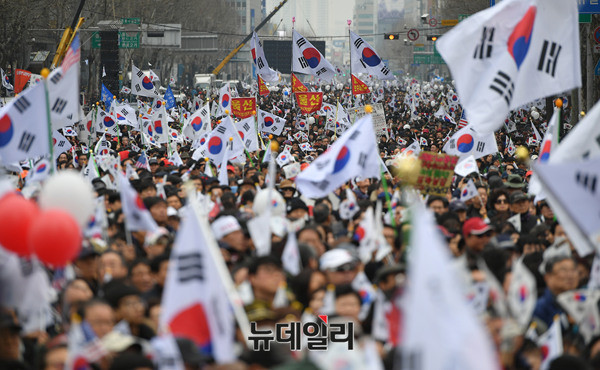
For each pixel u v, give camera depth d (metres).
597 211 12.80
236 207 24.28
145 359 10.79
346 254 15.23
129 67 137.50
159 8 147.62
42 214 12.91
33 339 14.05
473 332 8.28
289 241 15.49
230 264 17.56
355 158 20.39
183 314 11.48
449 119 78.94
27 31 97.50
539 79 19.23
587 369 11.93
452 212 21.55
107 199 25.53
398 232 18.95
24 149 19.12
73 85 20.06
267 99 125.69
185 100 121.88
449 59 19.27
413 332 8.38
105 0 109.31
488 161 43.31
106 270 15.73
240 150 35.69
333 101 124.50
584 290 14.84
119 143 53.50
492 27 19.11
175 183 28.97
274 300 13.60
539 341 13.30
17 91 65.88
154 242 17.78
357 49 53.38
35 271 14.02
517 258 18.02
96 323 12.30
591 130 15.53
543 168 12.89
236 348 11.88
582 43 55.56
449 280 8.34
